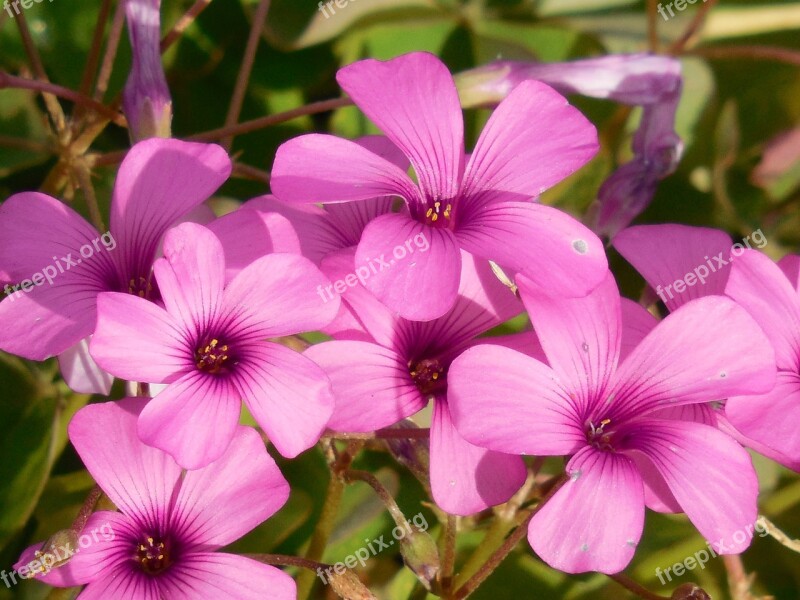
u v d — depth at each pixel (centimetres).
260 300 13
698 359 13
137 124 15
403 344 14
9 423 16
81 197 17
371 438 14
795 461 13
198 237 13
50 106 16
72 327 13
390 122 13
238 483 13
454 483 13
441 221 14
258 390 13
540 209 13
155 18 15
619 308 13
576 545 13
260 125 16
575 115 14
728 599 17
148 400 13
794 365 13
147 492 13
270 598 13
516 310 14
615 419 13
